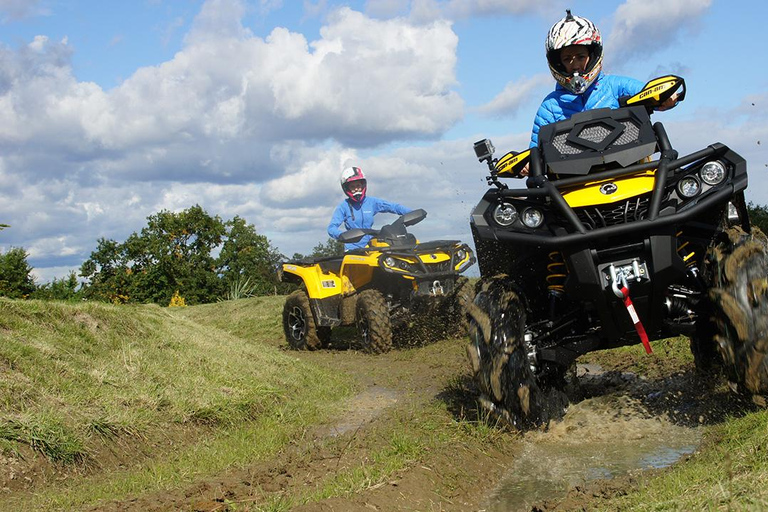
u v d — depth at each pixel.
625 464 4.53
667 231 4.66
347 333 13.81
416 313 11.08
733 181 4.64
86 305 8.09
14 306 7.15
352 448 5.10
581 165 5.00
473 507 4.06
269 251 44.41
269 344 13.73
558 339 5.53
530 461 4.77
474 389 6.96
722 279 4.59
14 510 4.23
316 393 7.82
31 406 5.55
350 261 11.36
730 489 3.11
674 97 5.49
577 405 5.82
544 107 6.08
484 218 5.16
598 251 4.76
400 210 13.20
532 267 5.35
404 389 7.92
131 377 6.73
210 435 6.17
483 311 5.22
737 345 4.50
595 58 5.74
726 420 4.91
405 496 4.02
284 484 4.36
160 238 42.25
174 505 3.92
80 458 5.21
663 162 4.78
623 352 8.41
